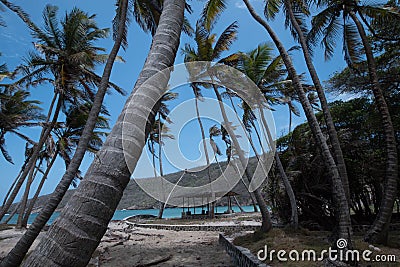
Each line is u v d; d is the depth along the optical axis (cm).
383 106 804
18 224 1702
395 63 1166
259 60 1202
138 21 963
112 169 170
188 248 1077
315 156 1314
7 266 565
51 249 147
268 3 1017
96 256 893
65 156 2033
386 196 757
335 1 986
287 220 1404
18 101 1752
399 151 1131
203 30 1220
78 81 1492
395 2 1052
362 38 887
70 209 158
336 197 643
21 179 1567
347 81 1209
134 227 2123
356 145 1260
